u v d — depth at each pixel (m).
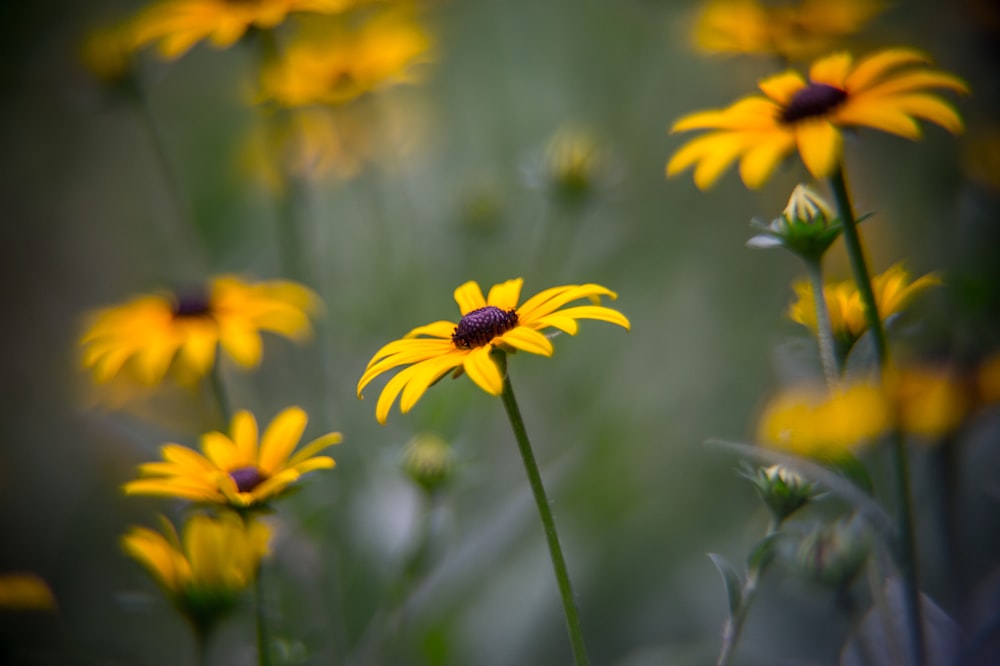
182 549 0.63
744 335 0.89
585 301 0.88
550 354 0.58
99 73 0.81
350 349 0.86
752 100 0.62
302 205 0.89
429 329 0.62
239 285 0.74
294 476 0.61
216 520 0.62
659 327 0.93
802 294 0.63
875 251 0.79
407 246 0.97
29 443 0.94
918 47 0.87
